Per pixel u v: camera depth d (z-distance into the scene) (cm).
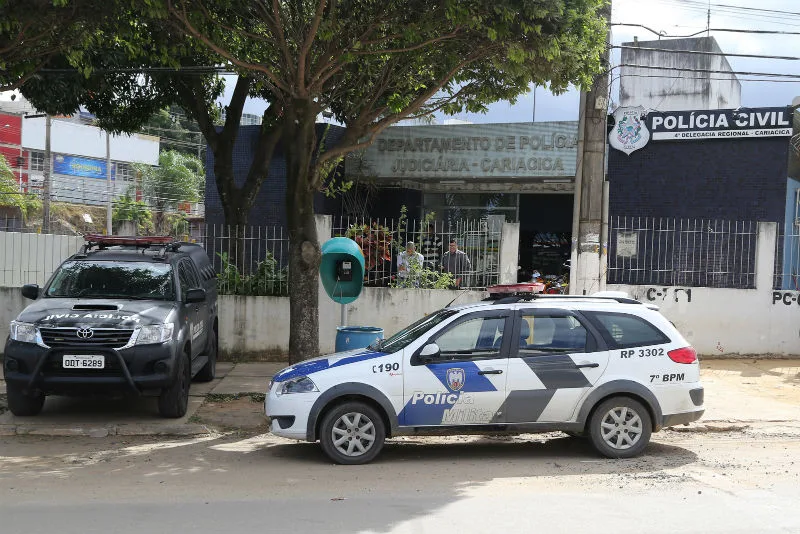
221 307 1414
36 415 1002
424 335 803
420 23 1016
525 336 806
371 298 1423
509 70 1018
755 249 1483
